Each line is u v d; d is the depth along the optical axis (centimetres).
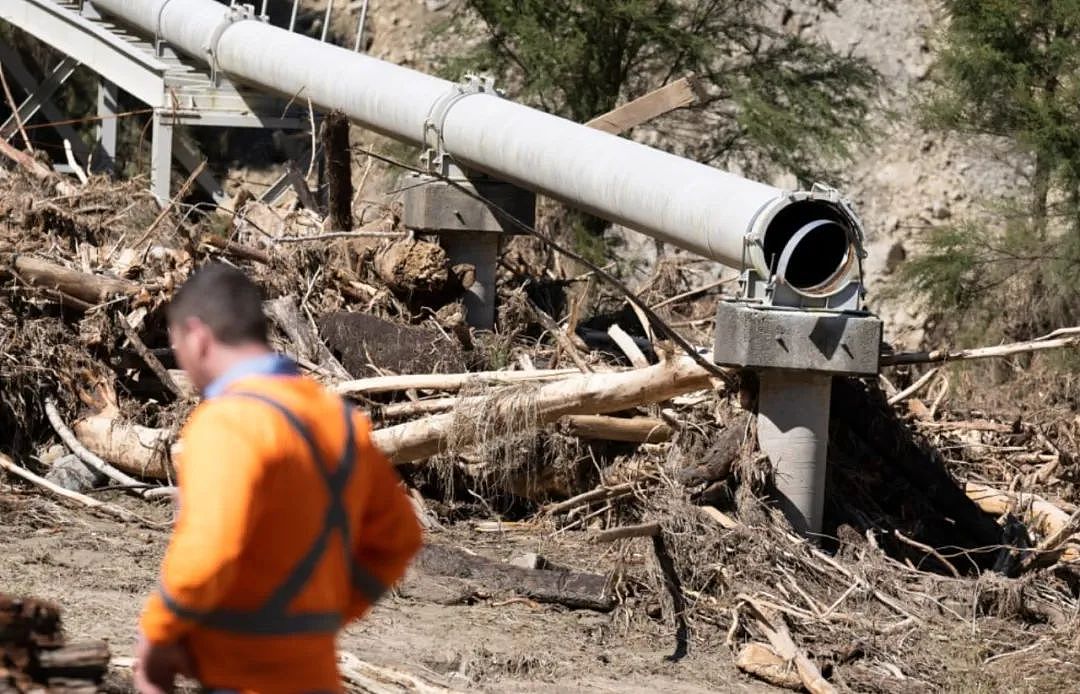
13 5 2281
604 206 1292
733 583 974
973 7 2150
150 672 373
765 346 1035
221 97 2064
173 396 1254
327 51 1781
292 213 1633
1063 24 2142
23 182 1526
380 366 1291
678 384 1062
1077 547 1152
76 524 1059
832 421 1164
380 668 730
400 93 1593
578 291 1795
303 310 1355
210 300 395
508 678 824
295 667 381
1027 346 1155
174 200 1489
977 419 1509
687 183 1188
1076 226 2131
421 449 1133
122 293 1255
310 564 382
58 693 449
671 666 891
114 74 2158
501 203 1513
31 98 2444
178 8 2111
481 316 1530
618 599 980
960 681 894
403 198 1584
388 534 414
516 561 1035
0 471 1142
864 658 920
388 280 1445
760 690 867
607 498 1123
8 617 448
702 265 2614
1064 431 1416
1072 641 964
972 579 1045
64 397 1212
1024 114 2169
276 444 373
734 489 1065
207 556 354
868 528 1102
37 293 1230
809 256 1091
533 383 1129
